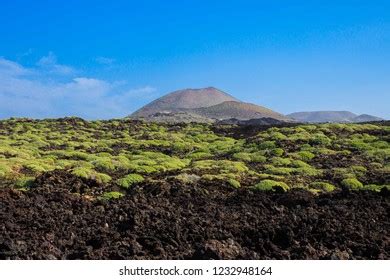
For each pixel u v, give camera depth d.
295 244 15.12
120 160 32.06
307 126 43.88
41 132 48.97
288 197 21.44
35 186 23.16
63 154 34.62
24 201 19.70
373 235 16.02
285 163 29.98
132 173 27.66
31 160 30.58
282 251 14.38
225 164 29.66
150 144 41.69
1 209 18.27
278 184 23.28
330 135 39.81
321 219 17.77
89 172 25.25
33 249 13.87
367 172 26.77
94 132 51.03
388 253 14.29
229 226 16.75
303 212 19.31
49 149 38.56
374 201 20.94
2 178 25.19
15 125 53.44
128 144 42.31
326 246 14.99
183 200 21.27
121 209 18.64
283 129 42.97
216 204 20.77
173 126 55.72
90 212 18.62
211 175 25.58
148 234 15.59
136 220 16.86
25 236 15.11
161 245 14.57
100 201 20.25
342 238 15.45
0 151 33.31
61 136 45.94
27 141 42.62
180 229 16.11
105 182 24.58
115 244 14.70
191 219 17.64
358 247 14.62
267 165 29.47
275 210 19.64
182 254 13.96
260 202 20.97
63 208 19.00
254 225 17.14
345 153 32.66
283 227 16.19
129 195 22.22
